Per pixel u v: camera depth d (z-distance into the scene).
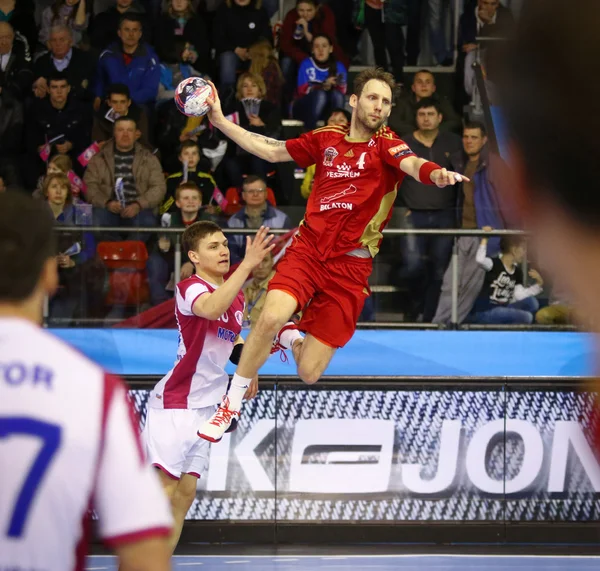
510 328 14.14
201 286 10.24
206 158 16.34
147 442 10.45
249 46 18.34
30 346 2.76
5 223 2.86
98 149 16.52
